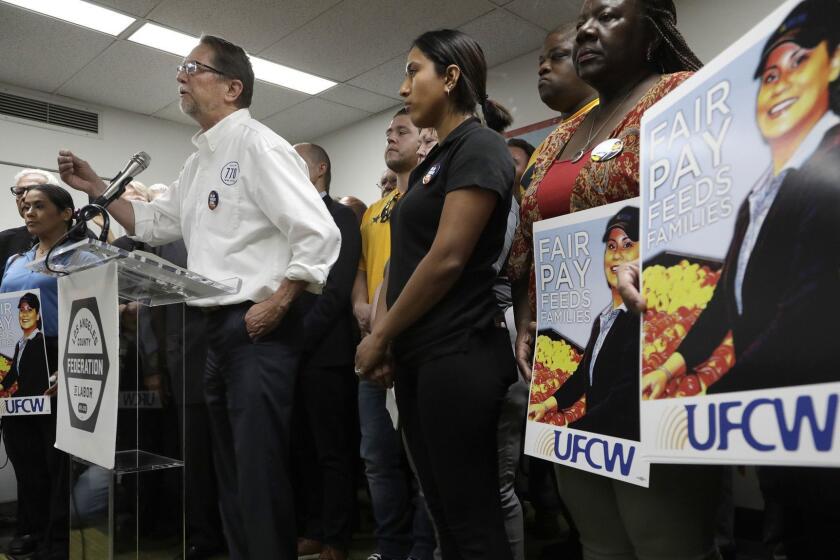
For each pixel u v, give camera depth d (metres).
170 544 1.26
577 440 0.78
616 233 0.77
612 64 0.91
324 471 2.05
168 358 1.33
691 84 0.62
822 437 0.44
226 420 1.52
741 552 2.01
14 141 4.36
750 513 2.31
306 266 1.40
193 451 2.06
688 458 0.56
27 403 1.91
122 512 1.20
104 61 4.05
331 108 4.91
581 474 0.86
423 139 2.11
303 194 1.45
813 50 0.48
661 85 0.83
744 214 0.53
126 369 1.27
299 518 2.35
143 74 4.26
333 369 2.07
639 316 0.71
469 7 3.41
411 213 1.08
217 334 1.47
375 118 5.07
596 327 0.78
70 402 1.36
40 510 2.07
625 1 0.90
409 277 1.08
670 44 0.92
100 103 4.73
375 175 5.05
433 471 1.01
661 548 0.74
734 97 0.55
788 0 0.51
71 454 1.34
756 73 0.53
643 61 0.92
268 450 1.40
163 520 1.25
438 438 0.98
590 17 0.93
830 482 1.04
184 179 1.75
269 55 4.00
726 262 0.55
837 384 0.43
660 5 0.91
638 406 0.70
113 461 1.16
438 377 0.98
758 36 0.53
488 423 0.98
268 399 1.42
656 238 0.65
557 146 1.06
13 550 2.12
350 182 5.27
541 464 2.24
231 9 3.46
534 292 1.02
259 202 1.47
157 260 1.15
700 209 0.59
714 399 0.54
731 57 0.56
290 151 1.50
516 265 1.14
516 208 1.55
